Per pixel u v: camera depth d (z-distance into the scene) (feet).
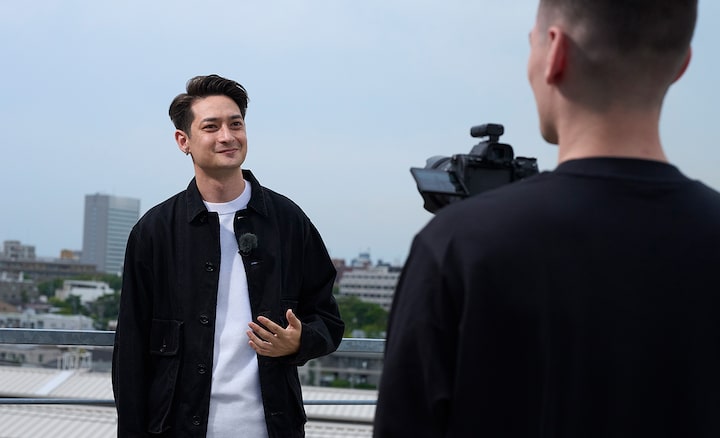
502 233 4.45
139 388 9.96
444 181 5.47
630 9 4.47
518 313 4.37
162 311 10.10
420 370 4.54
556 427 4.39
